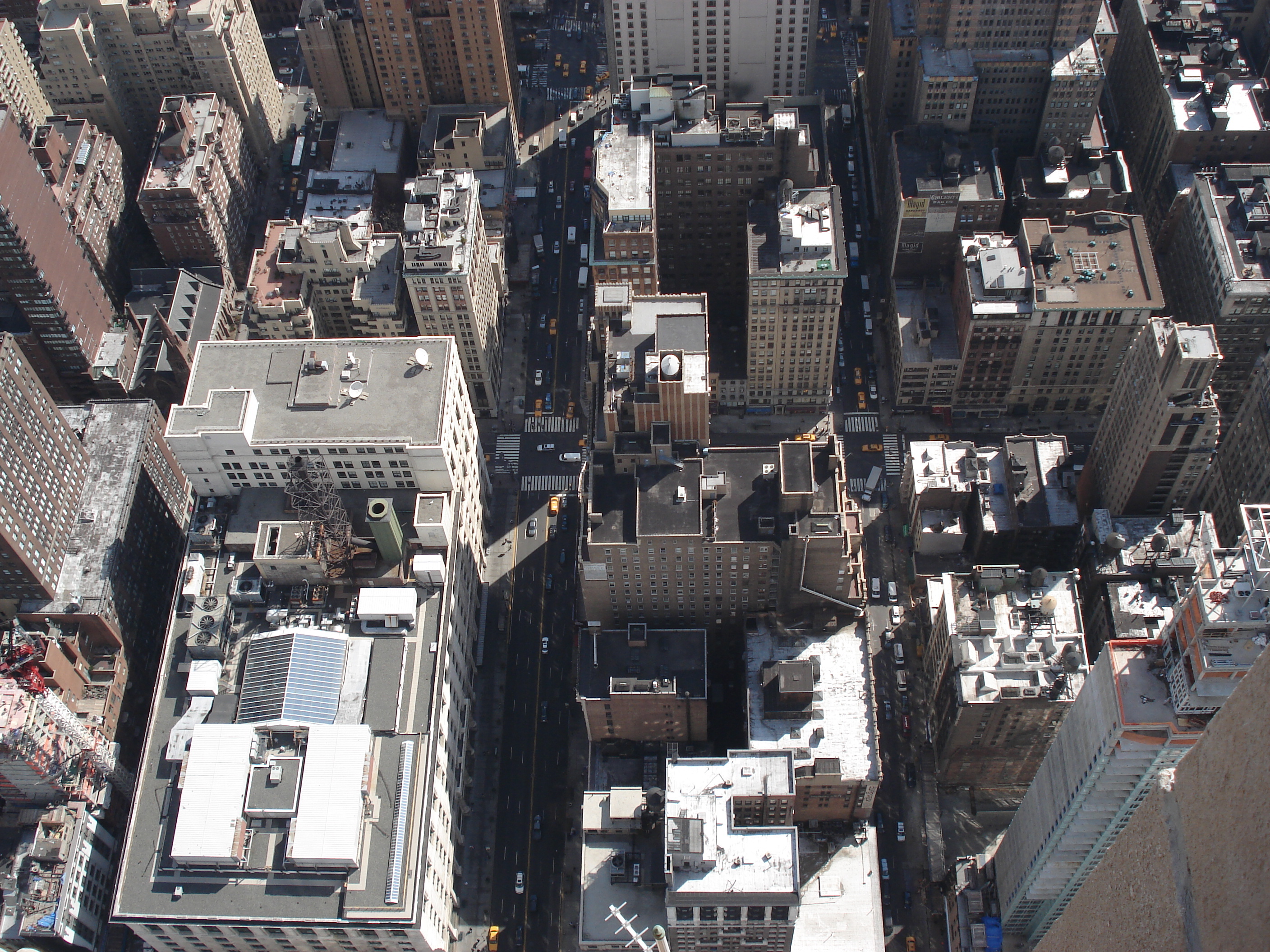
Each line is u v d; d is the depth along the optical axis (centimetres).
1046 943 5659
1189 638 17162
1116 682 18238
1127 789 19562
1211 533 19575
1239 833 3784
